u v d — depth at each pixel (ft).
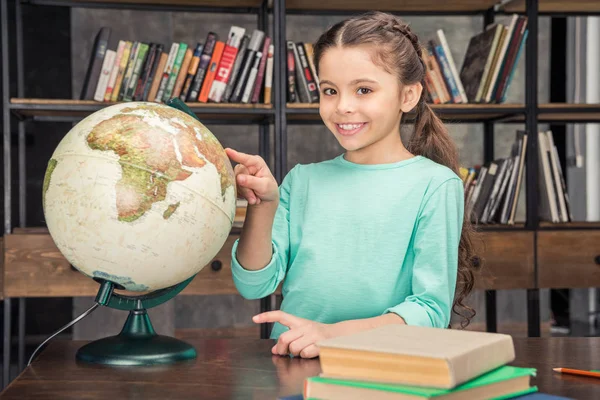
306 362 2.85
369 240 3.93
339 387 2.09
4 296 8.11
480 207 8.86
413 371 2.03
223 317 12.71
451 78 8.86
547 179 8.93
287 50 8.60
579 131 14.44
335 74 3.71
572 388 2.43
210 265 8.21
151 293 3.02
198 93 8.44
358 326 3.11
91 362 2.85
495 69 8.82
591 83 13.85
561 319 15.42
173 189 2.64
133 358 2.80
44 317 11.21
